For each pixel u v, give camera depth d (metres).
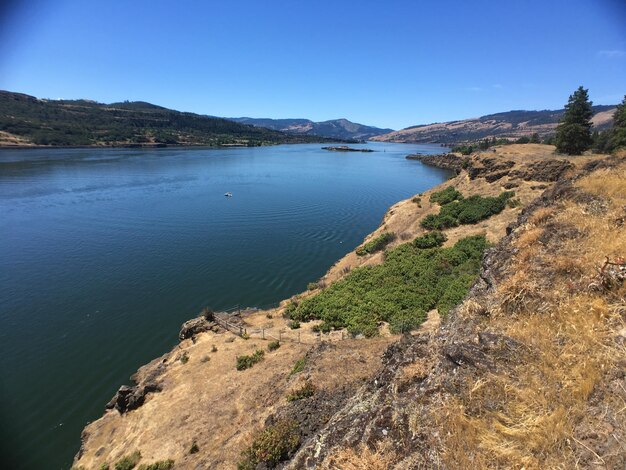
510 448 4.43
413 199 50.56
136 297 33.28
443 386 5.59
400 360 6.93
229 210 63.22
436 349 6.81
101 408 21.39
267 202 70.25
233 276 37.97
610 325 5.63
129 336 27.89
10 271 37.28
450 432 4.85
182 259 41.56
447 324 7.99
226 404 16.88
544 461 4.21
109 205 63.62
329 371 14.20
